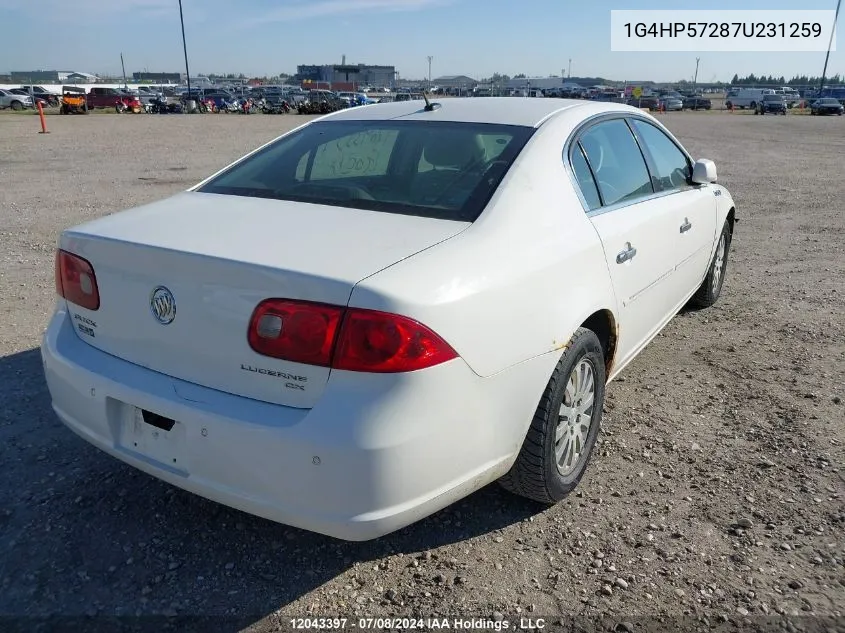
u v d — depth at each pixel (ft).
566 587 8.48
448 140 10.45
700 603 8.25
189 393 7.79
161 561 8.82
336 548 9.12
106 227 8.89
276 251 7.68
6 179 39.91
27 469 10.64
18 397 12.80
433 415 7.34
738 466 11.18
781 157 61.05
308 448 7.02
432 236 8.28
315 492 7.14
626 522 9.73
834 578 8.69
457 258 7.95
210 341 7.66
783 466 11.19
